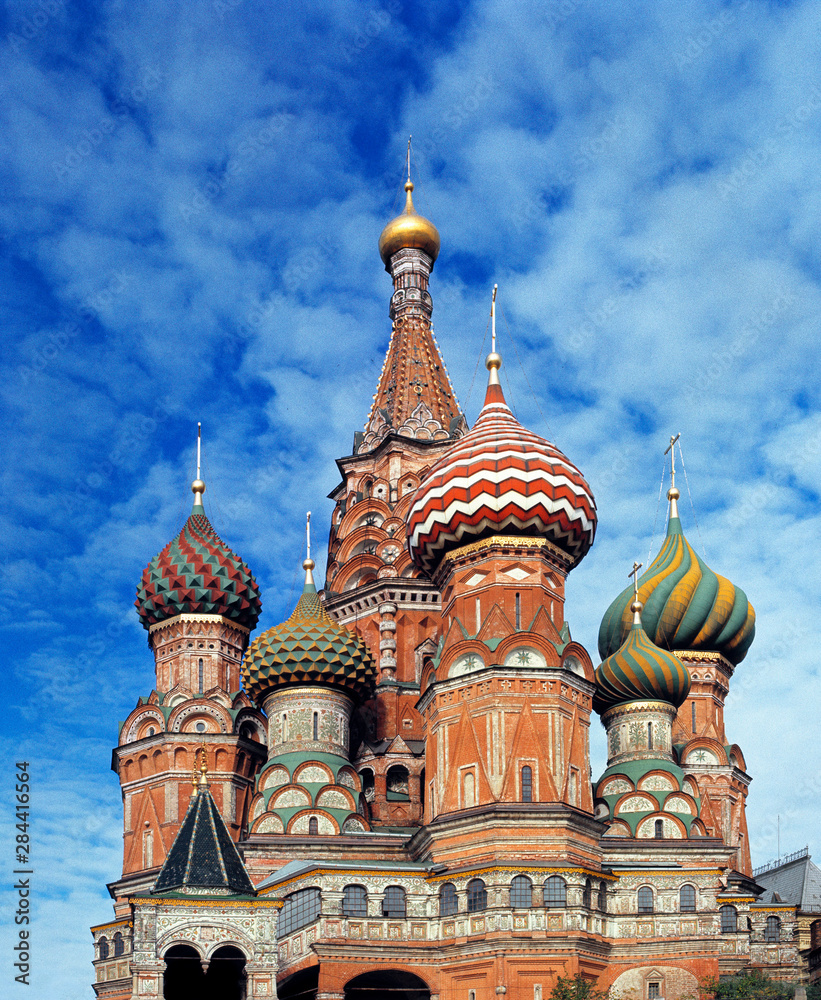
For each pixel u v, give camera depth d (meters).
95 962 86.88
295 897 74.75
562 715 77.50
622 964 74.50
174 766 87.50
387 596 93.31
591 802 77.75
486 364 90.06
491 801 74.88
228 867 65.94
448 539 82.44
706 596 97.69
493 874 72.44
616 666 89.62
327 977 70.50
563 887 73.06
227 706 89.50
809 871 98.62
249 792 88.69
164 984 65.88
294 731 86.06
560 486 81.75
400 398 102.50
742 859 95.00
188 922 63.31
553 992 69.38
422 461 99.81
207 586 92.44
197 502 97.44
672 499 102.38
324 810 82.81
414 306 107.12
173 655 92.19
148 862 86.69
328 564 101.44
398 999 74.31
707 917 75.44
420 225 108.56
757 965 85.12
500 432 84.75
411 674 92.44
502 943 70.94
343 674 86.69
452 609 82.06
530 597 80.62
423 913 73.88
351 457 101.94
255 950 63.75
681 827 84.38
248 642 94.44
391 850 82.31
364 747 88.69
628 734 89.00
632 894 76.69
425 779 82.12
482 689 77.56
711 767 95.00
